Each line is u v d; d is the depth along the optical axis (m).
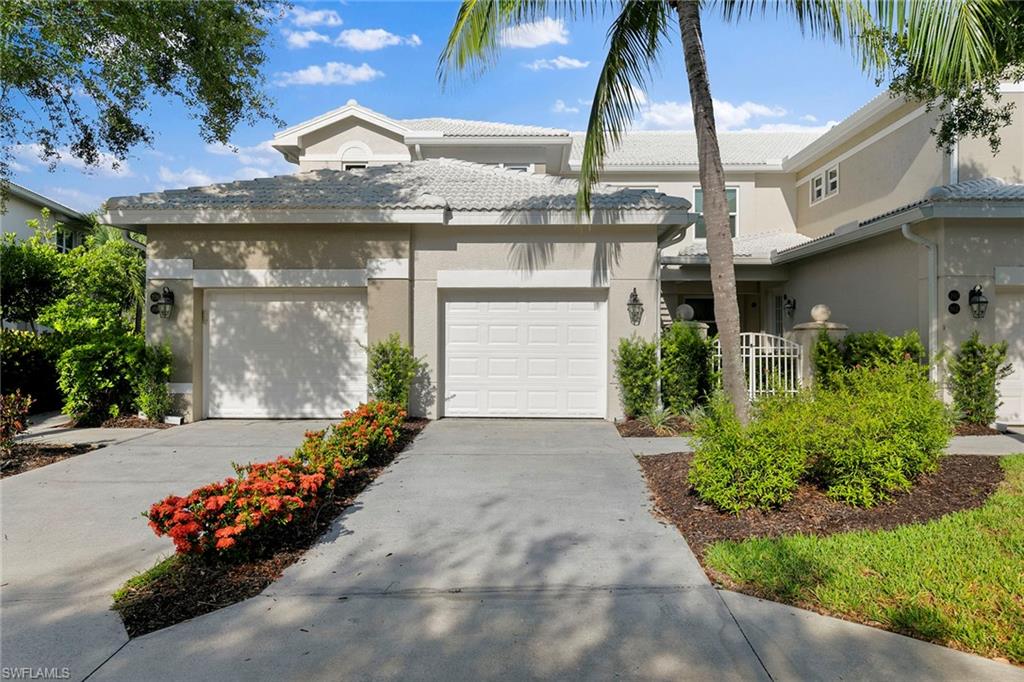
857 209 16.80
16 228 21.41
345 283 10.88
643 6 8.45
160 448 8.89
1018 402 10.87
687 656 3.46
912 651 3.48
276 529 5.09
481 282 10.98
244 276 10.87
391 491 6.68
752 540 4.98
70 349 10.59
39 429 10.40
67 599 4.21
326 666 3.39
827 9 7.36
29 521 5.80
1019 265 10.69
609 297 10.99
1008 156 13.04
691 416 10.14
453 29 7.67
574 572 4.57
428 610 4.02
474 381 11.26
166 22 9.39
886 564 4.44
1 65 8.61
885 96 14.56
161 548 5.13
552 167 19.45
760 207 20.48
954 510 5.68
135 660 3.46
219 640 3.66
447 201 10.98
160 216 10.55
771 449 5.60
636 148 21.41
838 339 11.30
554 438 9.50
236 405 11.23
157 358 10.66
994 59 7.32
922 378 7.91
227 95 10.40
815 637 3.64
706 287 18.91
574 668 3.36
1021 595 3.98
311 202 10.62
